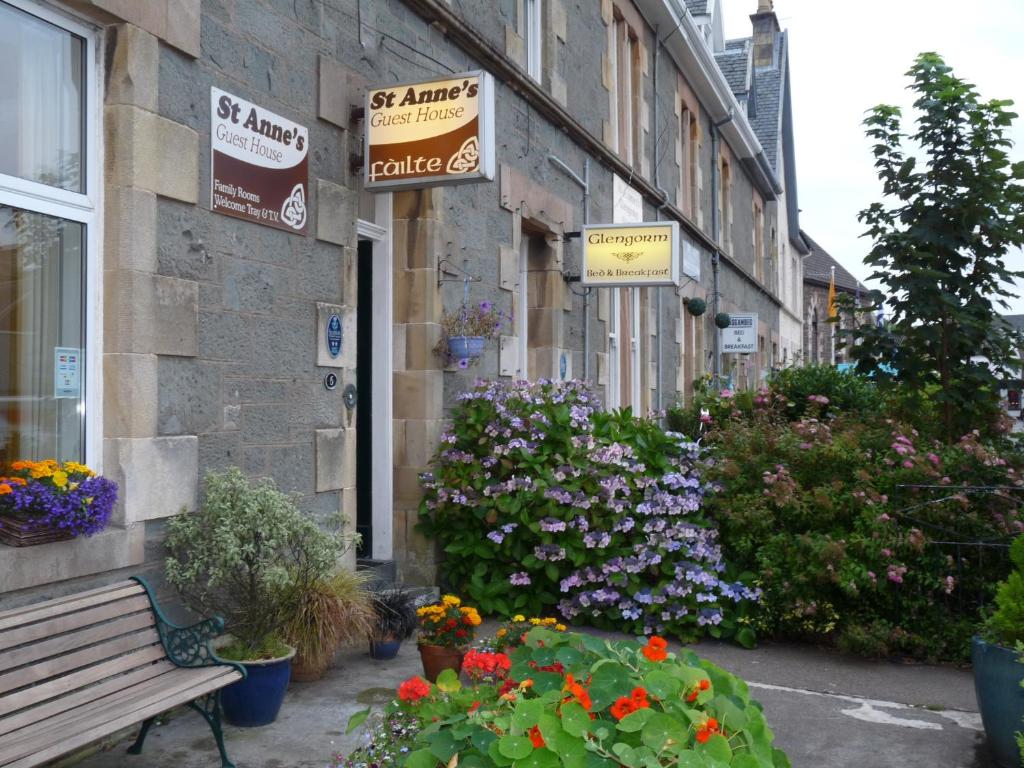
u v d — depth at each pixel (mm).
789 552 6535
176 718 4703
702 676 2873
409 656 5906
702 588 6660
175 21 4770
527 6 9844
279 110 5621
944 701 5555
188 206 4906
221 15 5141
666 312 15281
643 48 13898
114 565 4363
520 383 7586
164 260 4738
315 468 5938
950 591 6203
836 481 6664
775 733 4988
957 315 7332
